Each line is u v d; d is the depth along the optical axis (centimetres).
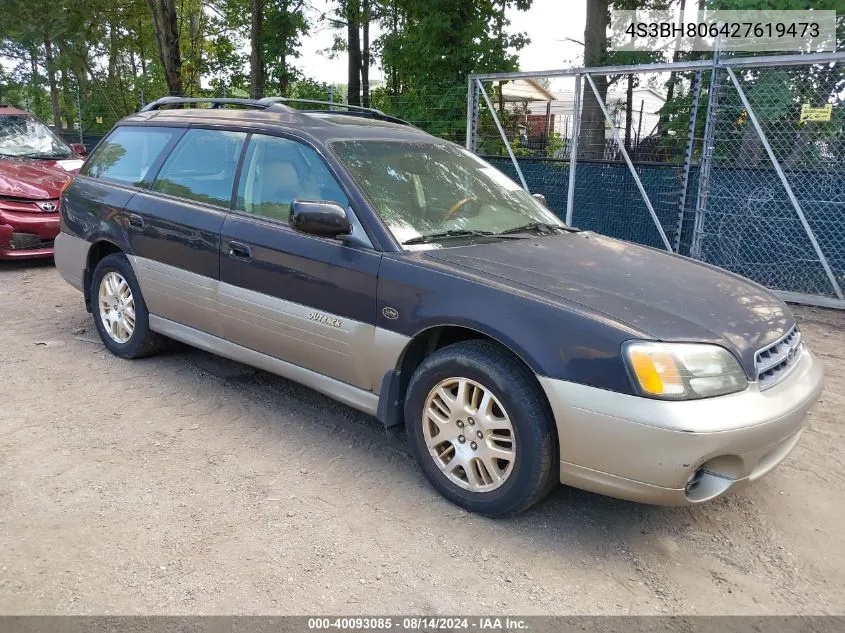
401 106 1295
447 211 385
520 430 294
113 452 365
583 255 364
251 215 403
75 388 448
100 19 1800
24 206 782
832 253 733
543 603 264
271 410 428
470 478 315
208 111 470
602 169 896
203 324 432
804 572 290
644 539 308
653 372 270
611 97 1256
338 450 379
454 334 341
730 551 303
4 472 338
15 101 2116
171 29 1415
